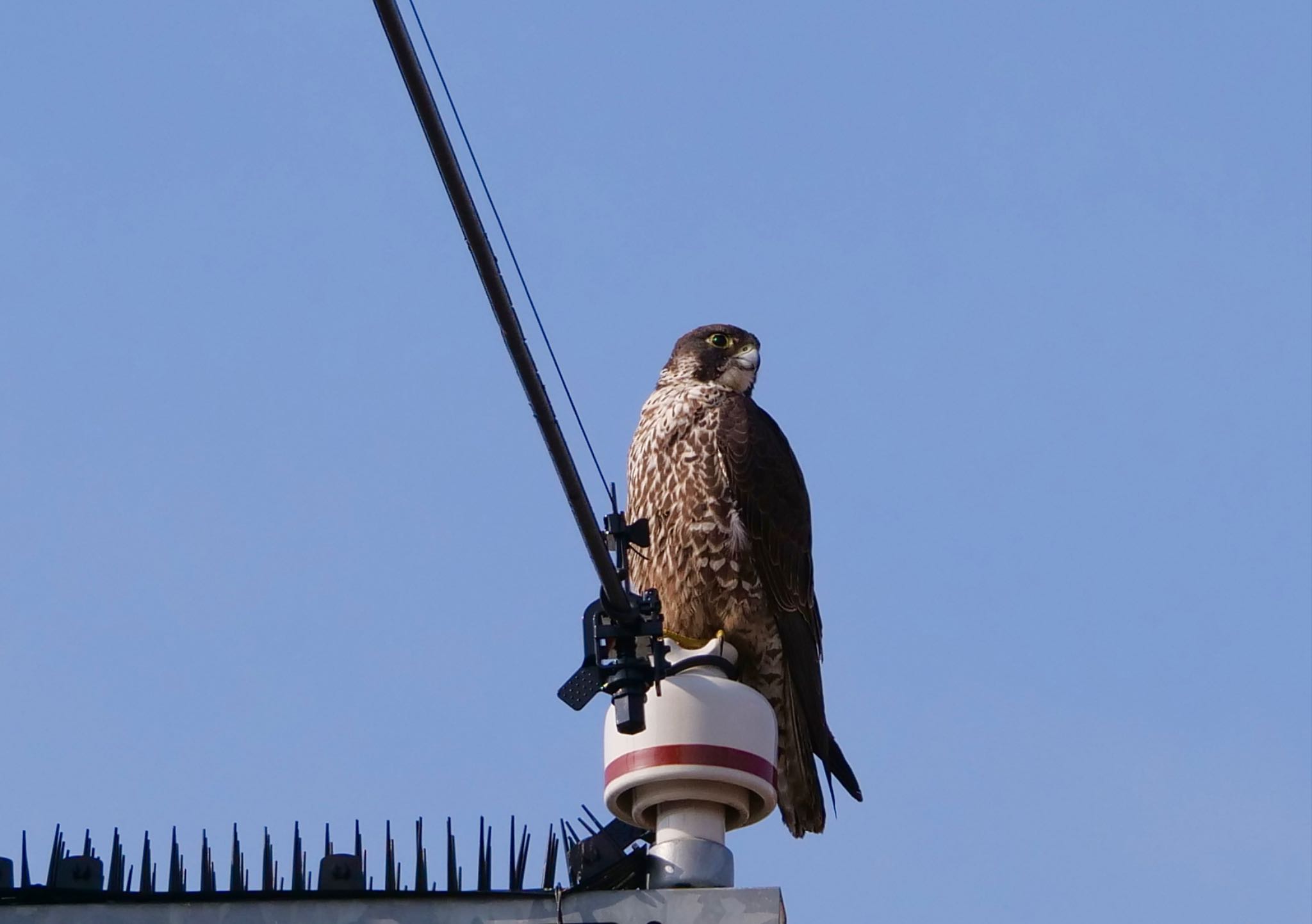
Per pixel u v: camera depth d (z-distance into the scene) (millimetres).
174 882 8938
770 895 9039
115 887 8914
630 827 10570
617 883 9820
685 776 10266
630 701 10031
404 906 8914
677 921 8898
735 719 10445
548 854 9125
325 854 9000
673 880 9992
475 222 8430
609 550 10070
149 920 8812
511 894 8961
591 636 10203
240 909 8859
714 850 10109
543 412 9234
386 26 7699
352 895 8922
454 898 8945
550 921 8930
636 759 10391
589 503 9773
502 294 8734
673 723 10375
